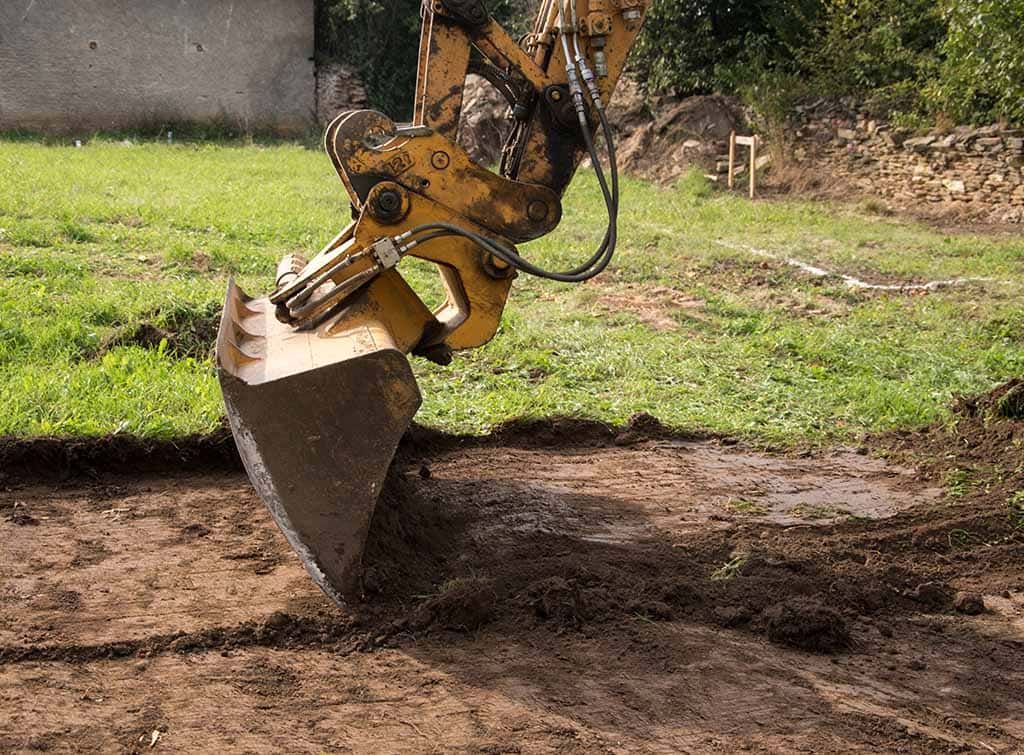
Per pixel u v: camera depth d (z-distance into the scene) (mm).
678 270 14883
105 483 6734
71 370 8375
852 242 17578
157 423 7105
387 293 5555
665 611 5109
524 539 5949
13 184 19422
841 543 6070
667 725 4199
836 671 4711
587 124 5547
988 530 6340
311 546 4762
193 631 4828
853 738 4156
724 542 5996
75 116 33125
